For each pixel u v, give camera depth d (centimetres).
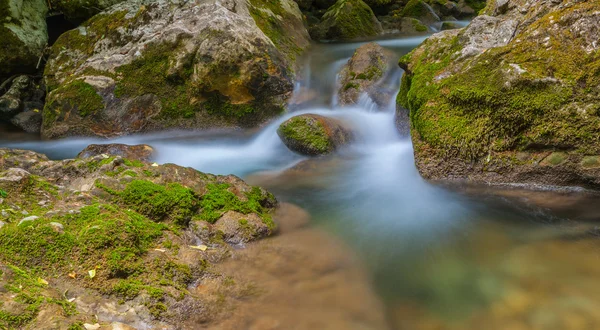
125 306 261
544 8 484
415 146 498
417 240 387
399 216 436
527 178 435
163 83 750
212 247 348
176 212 370
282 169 594
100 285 268
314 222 423
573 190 420
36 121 830
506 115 432
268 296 298
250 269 329
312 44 1045
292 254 356
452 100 472
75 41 840
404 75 644
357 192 504
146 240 323
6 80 896
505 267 334
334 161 600
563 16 439
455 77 482
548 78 414
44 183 376
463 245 372
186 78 745
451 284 320
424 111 493
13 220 306
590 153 401
